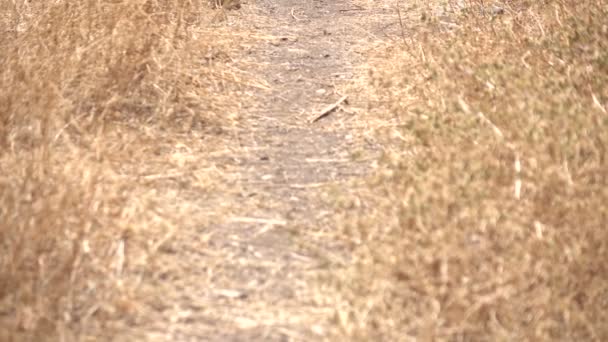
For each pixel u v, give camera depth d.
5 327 11.05
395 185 14.30
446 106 16.61
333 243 13.21
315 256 12.91
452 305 11.45
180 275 12.44
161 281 12.29
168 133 16.38
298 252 13.04
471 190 13.47
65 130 15.61
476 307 11.34
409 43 20.36
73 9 18.28
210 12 22.12
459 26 20.55
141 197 14.11
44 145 14.41
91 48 17.42
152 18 19.02
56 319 11.28
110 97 16.80
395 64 19.38
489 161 14.24
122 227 13.11
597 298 11.84
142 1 18.97
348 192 14.48
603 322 11.54
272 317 11.66
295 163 15.63
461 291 11.56
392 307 11.59
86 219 12.84
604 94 16.97
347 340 11.12
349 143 16.33
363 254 12.62
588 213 12.88
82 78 16.95
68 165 14.26
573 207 12.98
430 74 18.28
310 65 19.75
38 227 12.32
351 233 13.24
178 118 16.92
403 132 16.38
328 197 14.40
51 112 15.55
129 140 15.72
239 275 12.52
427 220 12.89
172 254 12.87
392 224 13.11
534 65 17.89
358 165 15.51
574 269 11.98
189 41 19.67
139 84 17.45
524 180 13.73
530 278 11.85
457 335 11.17
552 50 18.56
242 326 11.50
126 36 17.88
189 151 15.84
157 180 14.77
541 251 12.21
